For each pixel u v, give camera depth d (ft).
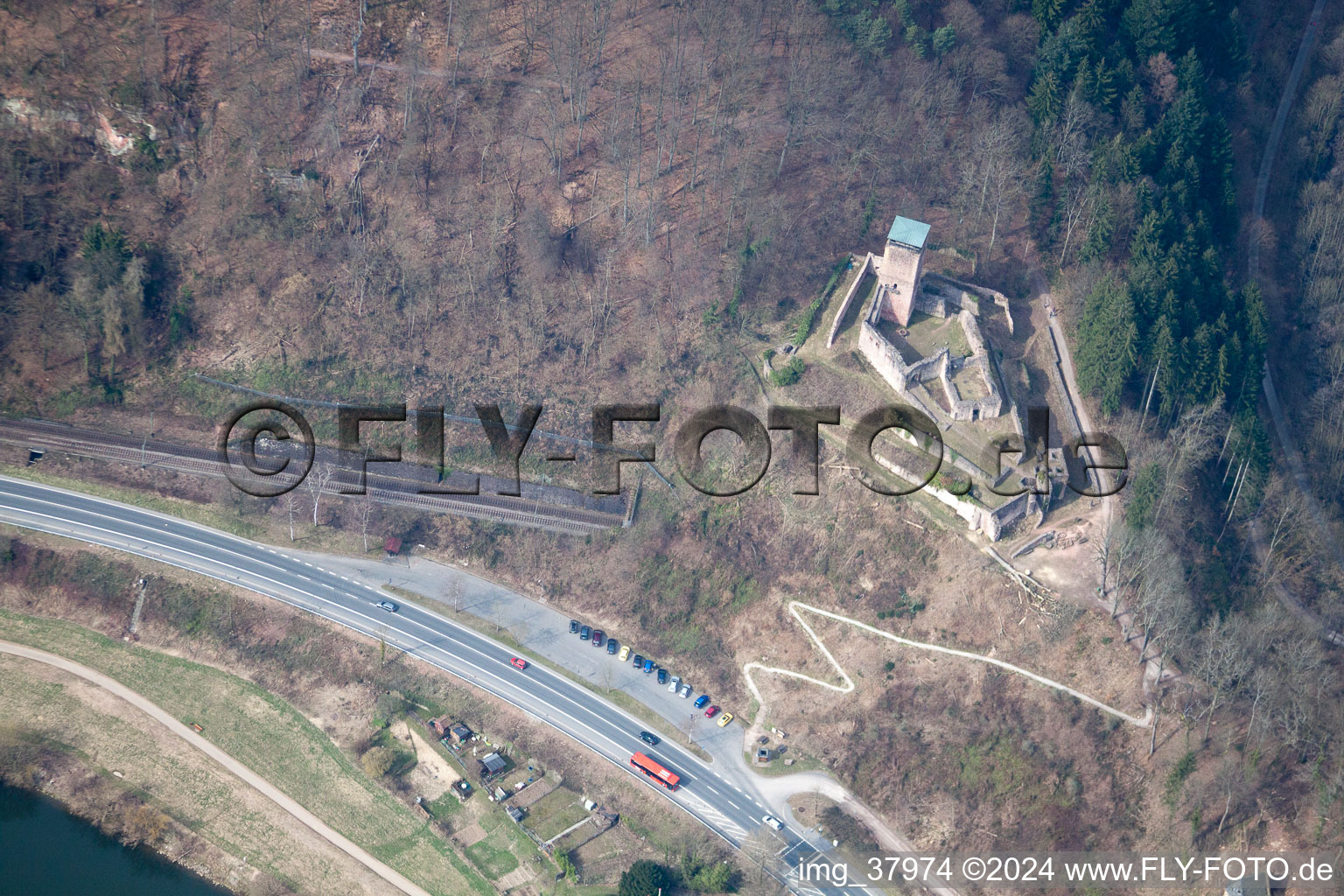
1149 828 652.48
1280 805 652.89
